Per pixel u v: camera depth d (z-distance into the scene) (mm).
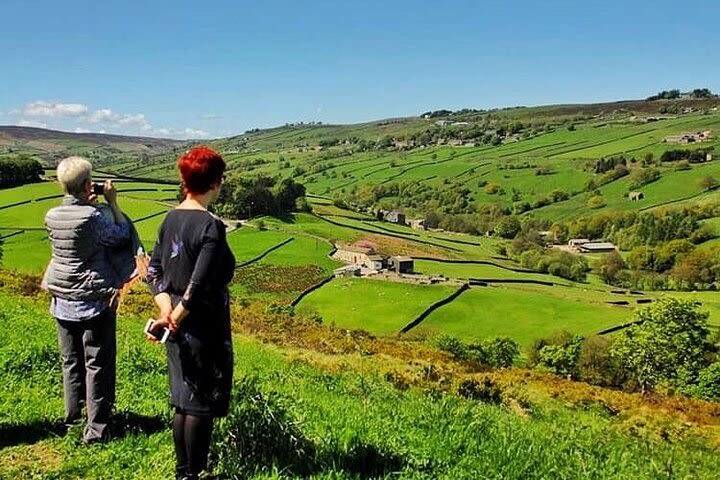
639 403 23406
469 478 6379
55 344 12227
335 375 18172
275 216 151750
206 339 5168
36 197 127812
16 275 29219
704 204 169625
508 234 185000
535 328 80250
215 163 5305
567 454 8438
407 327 79188
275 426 6336
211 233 5102
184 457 5359
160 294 5227
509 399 19484
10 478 5945
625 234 164625
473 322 82438
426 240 154250
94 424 6785
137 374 10734
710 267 127438
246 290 94938
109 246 6523
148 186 156875
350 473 5902
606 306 91875
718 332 77625
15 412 7684
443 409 9578
